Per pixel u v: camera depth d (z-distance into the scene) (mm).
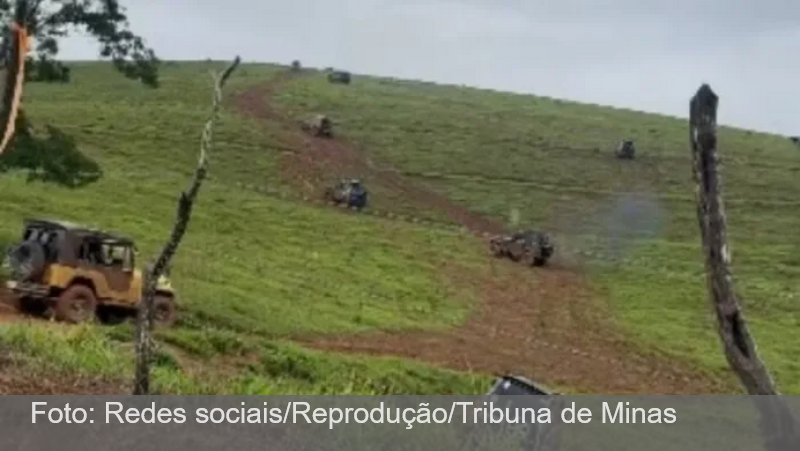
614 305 55375
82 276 28281
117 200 57656
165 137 91812
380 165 99875
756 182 108938
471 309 48531
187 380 17203
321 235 62719
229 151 91188
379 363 30188
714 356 44906
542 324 47656
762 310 59062
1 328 17766
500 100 160250
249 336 30359
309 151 98688
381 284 50219
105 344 20703
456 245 68625
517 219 85312
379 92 151500
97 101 110938
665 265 70188
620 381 37312
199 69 155625
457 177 98625
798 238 86562
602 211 91250
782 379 41688
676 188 104125
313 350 30344
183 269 40844
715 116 6258
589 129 135000
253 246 53844
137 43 37219
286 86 142750
